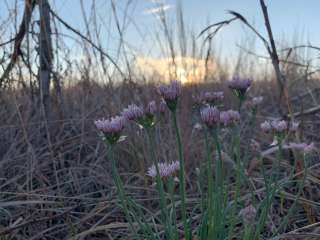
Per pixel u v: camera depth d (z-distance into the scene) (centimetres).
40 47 53
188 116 58
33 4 55
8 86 56
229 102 74
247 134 58
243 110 68
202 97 34
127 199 27
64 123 55
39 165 46
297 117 59
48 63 55
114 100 58
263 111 71
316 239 32
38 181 46
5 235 34
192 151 51
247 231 26
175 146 52
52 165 50
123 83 61
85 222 39
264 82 98
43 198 42
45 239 37
